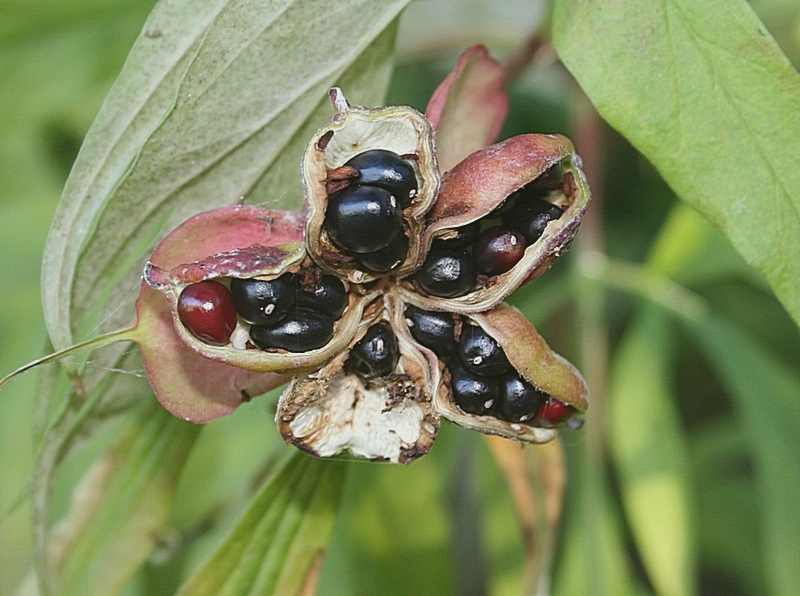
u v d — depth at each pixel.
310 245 0.25
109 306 0.26
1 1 0.32
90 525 0.29
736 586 0.43
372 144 0.25
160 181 0.25
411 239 0.25
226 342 0.25
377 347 0.25
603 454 0.33
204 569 0.27
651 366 0.33
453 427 0.34
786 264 0.25
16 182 0.38
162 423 0.28
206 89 0.25
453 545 0.36
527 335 0.25
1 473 0.35
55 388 0.27
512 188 0.25
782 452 0.32
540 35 0.30
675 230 0.34
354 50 0.26
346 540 0.33
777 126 0.25
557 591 0.32
